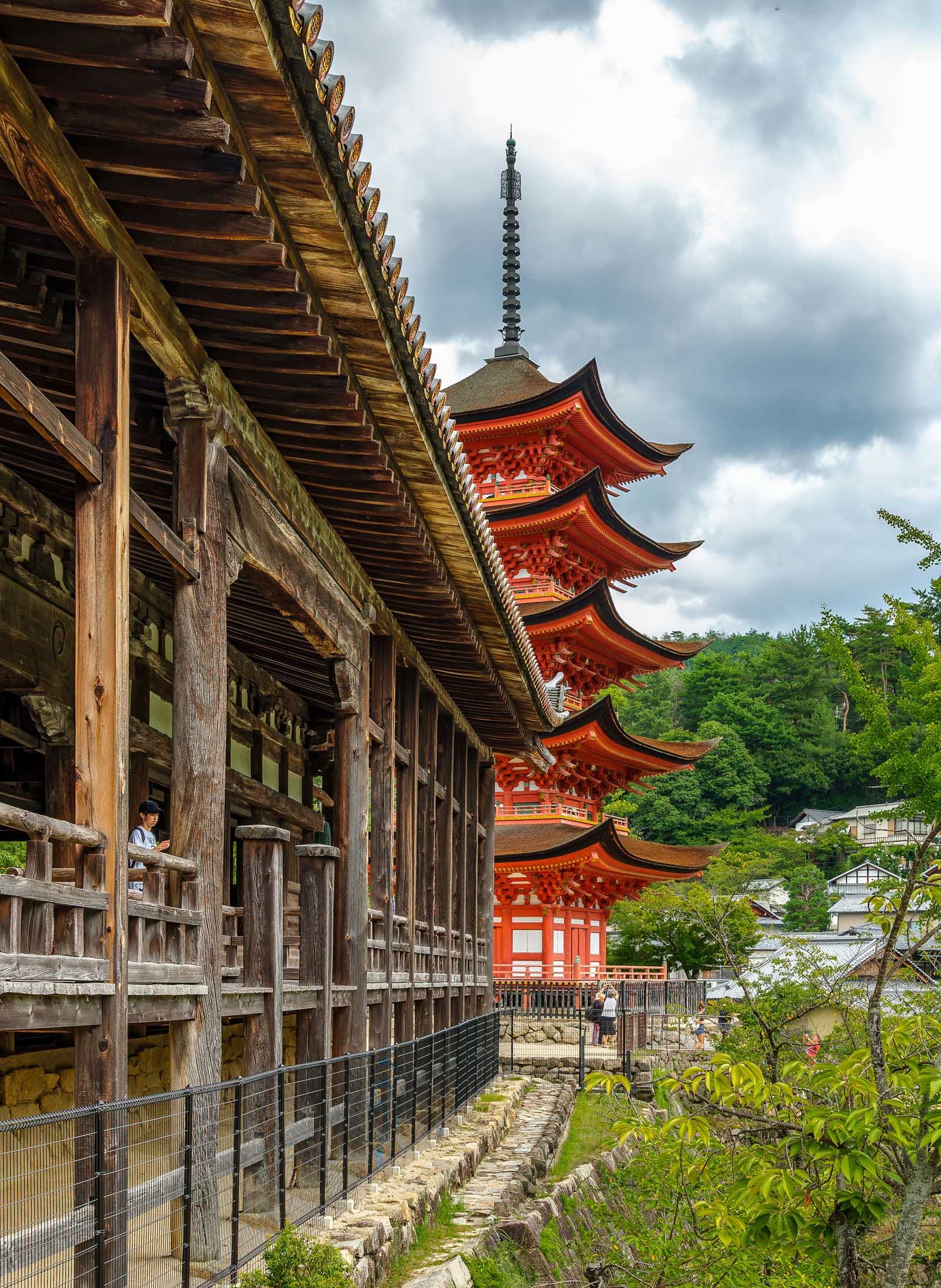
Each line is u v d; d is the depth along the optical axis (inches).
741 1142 353.4
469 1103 765.3
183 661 342.3
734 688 4306.1
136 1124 265.1
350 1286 289.9
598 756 1833.2
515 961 1739.7
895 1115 263.9
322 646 507.5
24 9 234.2
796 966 620.1
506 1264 442.9
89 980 254.4
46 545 446.9
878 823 3235.7
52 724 451.5
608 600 1736.0
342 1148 441.7
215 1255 309.3
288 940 450.0
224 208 283.7
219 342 351.3
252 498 396.8
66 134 268.1
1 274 316.8
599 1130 851.4
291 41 261.4
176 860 318.0
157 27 238.4
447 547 554.9
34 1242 217.0
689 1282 396.5
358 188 311.9
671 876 1800.0
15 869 243.9
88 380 286.4
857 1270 274.2
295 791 765.9
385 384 403.9
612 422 1908.2
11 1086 401.7
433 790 732.7
